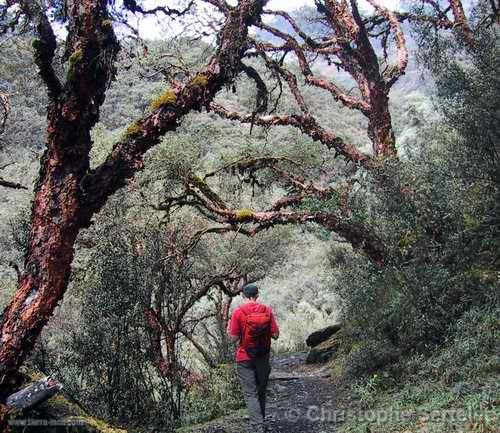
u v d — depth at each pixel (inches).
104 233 330.3
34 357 278.7
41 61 211.3
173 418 301.9
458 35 428.5
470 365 248.4
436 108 385.4
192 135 522.3
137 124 243.6
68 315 323.3
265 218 446.6
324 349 492.7
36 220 213.2
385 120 509.0
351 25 505.4
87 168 221.3
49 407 212.1
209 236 611.8
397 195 340.2
